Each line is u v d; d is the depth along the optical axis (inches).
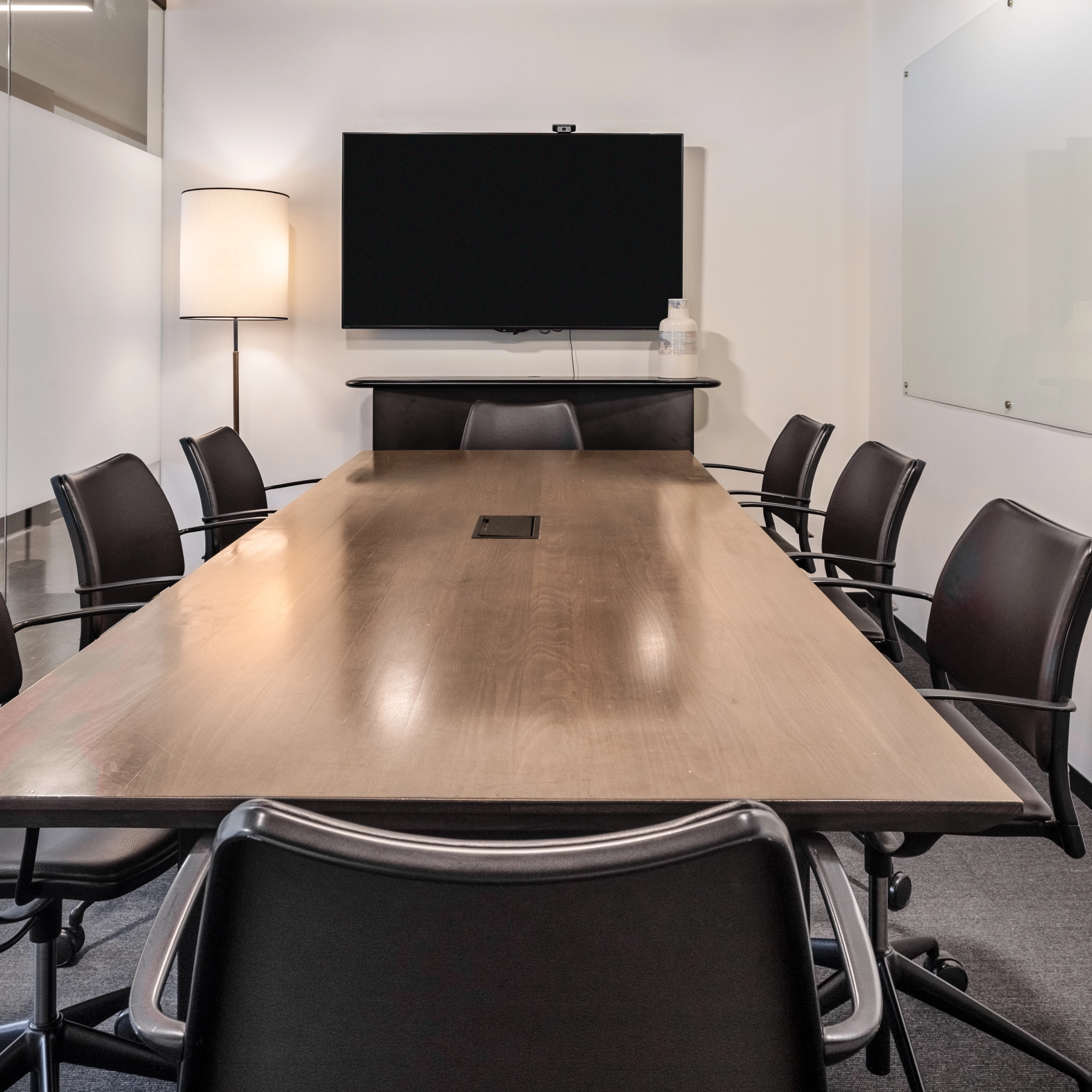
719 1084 35.4
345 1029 34.2
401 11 207.9
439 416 206.2
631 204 209.3
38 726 56.6
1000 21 148.4
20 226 159.5
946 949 95.3
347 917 32.4
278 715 58.1
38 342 165.9
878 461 124.2
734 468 172.4
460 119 210.5
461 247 210.8
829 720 57.2
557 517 115.1
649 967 33.5
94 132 183.2
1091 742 125.6
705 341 216.5
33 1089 72.3
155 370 213.0
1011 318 146.0
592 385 203.3
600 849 31.7
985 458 157.6
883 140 203.2
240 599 82.4
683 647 70.1
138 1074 75.4
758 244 214.1
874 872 78.4
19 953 94.6
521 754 52.7
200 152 211.6
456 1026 34.1
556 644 70.8
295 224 213.5
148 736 55.2
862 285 214.7
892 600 115.4
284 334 216.2
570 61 209.2
